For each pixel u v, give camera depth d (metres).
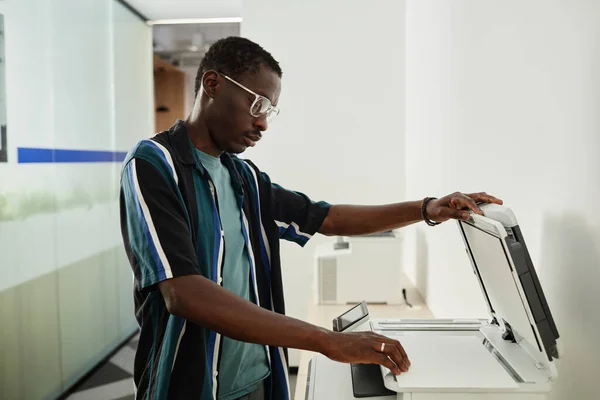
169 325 1.00
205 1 3.80
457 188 1.86
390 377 0.90
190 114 1.15
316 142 3.19
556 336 0.86
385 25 3.13
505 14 1.37
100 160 3.50
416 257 2.66
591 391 0.94
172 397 1.00
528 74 1.22
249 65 1.02
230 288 1.13
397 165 3.18
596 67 0.91
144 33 4.32
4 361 2.42
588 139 0.94
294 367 3.21
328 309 2.28
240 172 1.24
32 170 2.67
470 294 1.64
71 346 3.09
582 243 0.97
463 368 0.94
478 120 1.61
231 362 1.13
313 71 3.17
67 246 3.06
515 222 0.88
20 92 2.56
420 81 2.61
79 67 3.20
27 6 2.63
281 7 3.15
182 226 0.96
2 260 2.41
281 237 1.35
